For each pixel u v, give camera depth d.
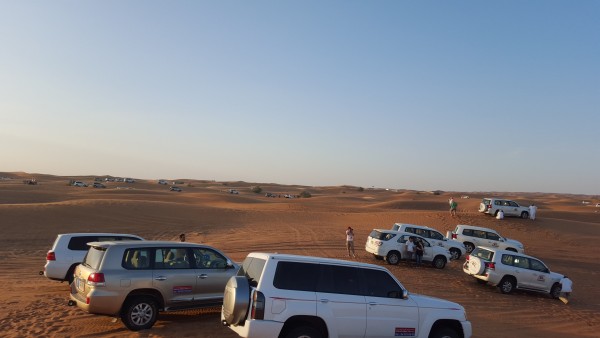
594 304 20.19
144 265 10.45
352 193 162.88
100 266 10.04
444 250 25.12
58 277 14.06
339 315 8.25
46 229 32.72
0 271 19.31
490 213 47.44
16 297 13.47
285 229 39.47
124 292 10.03
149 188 124.44
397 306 8.76
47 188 91.19
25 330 10.02
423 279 20.98
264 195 125.81
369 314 8.48
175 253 10.89
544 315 16.22
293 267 8.29
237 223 43.25
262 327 7.75
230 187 170.50
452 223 44.47
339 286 8.45
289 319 7.96
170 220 41.28
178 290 10.59
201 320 11.18
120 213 41.16
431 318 8.96
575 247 38.38
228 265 11.38
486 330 12.85
